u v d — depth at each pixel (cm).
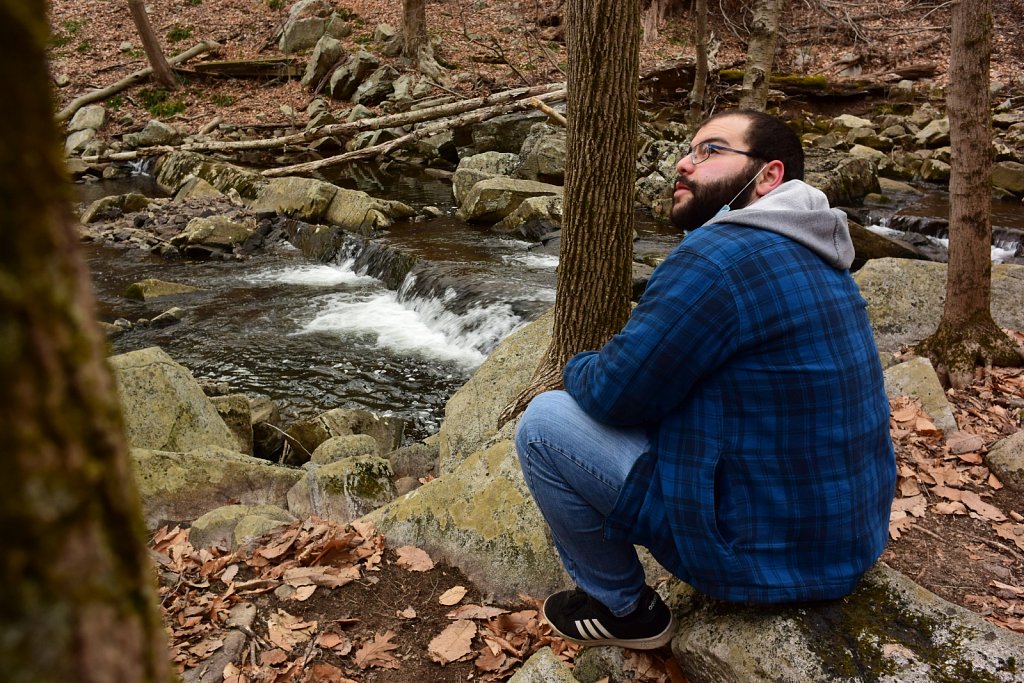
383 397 623
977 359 399
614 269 354
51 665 42
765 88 1084
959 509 291
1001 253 958
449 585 275
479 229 1098
